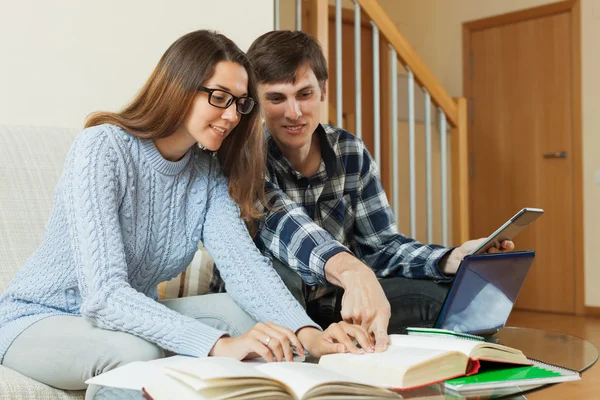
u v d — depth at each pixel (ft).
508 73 16.38
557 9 15.46
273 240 4.72
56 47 6.48
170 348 3.45
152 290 4.50
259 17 8.01
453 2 17.35
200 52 3.90
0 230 4.92
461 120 10.71
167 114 3.97
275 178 5.41
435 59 17.72
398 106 16.30
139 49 7.05
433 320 4.83
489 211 16.81
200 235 4.53
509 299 4.31
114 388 2.89
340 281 4.16
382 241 5.81
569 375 2.84
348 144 5.80
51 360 3.62
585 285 15.11
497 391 2.63
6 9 6.19
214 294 4.45
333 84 15.46
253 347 3.24
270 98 5.15
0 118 6.18
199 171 4.50
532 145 15.99
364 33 16.16
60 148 5.56
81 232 3.64
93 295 3.52
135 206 4.10
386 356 2.88
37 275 4.03
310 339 3.58
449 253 5.05
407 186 16.40
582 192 15.14
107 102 6.84
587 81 15.06
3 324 4.03
